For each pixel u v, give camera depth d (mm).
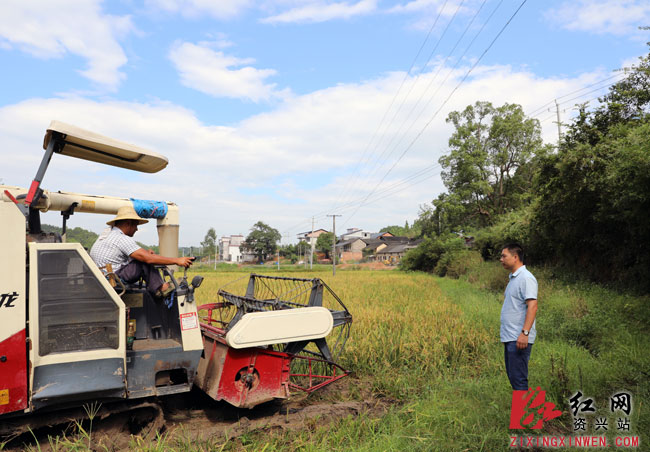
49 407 3795
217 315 8633
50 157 4027
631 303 8953
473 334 7973
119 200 5512
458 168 39781
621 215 11156
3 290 3492
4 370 3461
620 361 6105
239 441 4246
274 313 4906
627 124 13289
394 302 13734
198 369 5129
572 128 15250
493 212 39812
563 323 8688
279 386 5035
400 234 131750
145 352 4199
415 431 4398
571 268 15516
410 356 7105
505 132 38375
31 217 4234
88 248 4863
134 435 4246
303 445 4125
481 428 4410
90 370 3844
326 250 100688
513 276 4672
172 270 5961
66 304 3816
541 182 15438
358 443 4211
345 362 6934
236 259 127625
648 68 14328
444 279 29734
